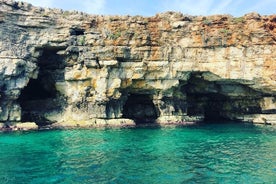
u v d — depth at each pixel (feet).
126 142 116.98
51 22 171.01
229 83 180.86
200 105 202.59
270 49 163.22
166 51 174.40
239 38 167.12
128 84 176.14
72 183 69.87
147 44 174.19
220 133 139.54
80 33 177.99
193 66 172.76
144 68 174.29
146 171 78.54
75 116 173.27
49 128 155.74
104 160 89.25
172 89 179.42
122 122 170.30
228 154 96.48
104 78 171.12
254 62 165.07
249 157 92.43
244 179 72.43
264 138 125.18
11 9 163.22
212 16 173.47
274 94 171.73
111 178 73.15
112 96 172.35
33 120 171.32
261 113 185.16
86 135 133.80
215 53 171.42
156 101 183.21
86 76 172.55
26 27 166.91
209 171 78.54
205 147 107.55
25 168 81.15
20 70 159.74
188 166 82.94
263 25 165.89
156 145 111.14
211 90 188.24
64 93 178.09
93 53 171.63
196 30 172.86
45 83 185.26
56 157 92.94
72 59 175.42
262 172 77.51
